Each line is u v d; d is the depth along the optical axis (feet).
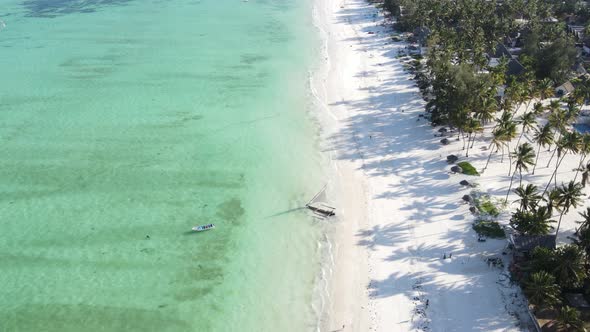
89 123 325.42
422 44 456.04
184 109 346.95
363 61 436.76
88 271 207.41
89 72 414.82
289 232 230.07
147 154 290.35
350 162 280.51
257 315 188.96
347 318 184.03
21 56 453.17
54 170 274.16
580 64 375.45
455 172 259.60
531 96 305.94
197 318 187.62
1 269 207.62
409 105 343.46
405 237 219.61
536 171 256.32
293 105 354.13
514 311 178.29
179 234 228.63
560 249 182.50
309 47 481.46
